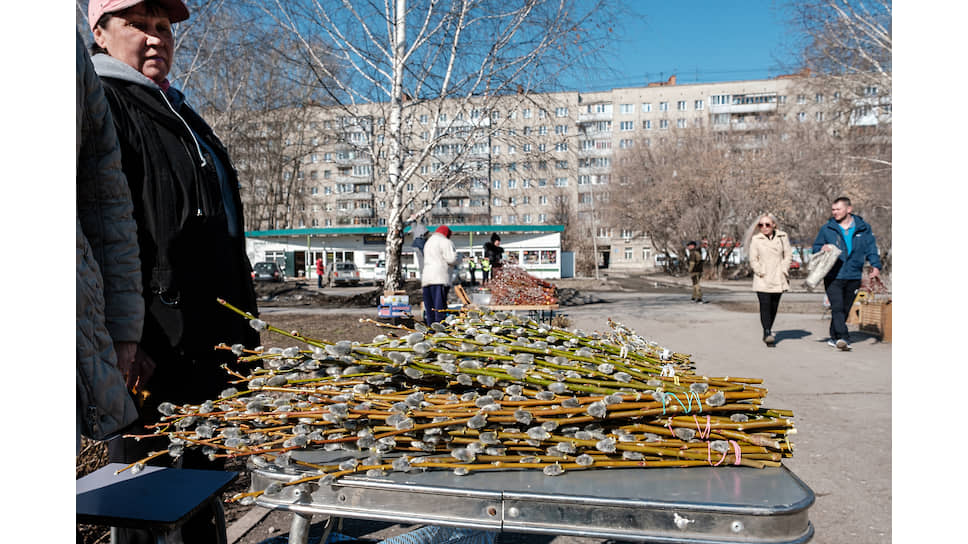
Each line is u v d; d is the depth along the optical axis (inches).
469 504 46.1
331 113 467.5
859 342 327.9
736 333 370.6
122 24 82.4
